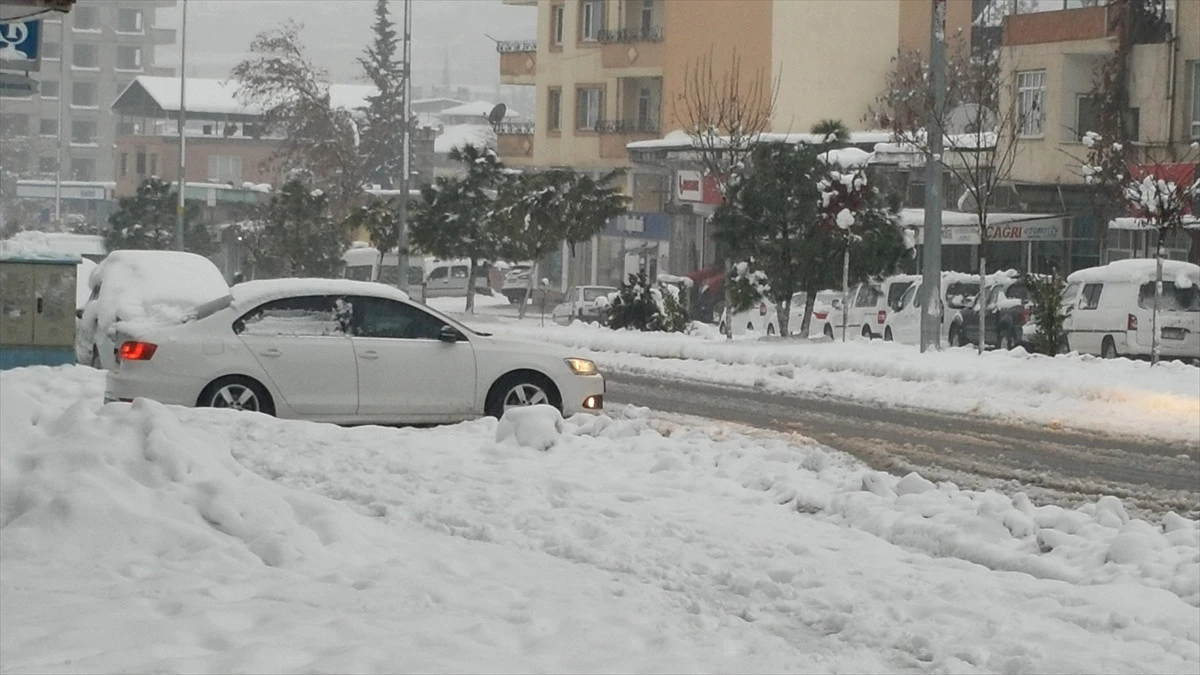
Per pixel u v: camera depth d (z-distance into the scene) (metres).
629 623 8.17
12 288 20.73
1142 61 45.00
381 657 6.89
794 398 23.17
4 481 9.77
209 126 116.06
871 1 60.62
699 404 22.12
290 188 55.00
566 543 10.30
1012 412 21.19
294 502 10.12
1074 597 9.23
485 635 7.58
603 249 67.62
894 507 11.74
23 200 114.50
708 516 11.45
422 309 17.12
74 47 142.38
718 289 50.53
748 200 33.16
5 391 11.06
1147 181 31.59
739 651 7.82
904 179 50.03
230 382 16.38
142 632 7.17
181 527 9.35
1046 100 48.44
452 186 48.47
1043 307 30.59
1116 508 11.66
